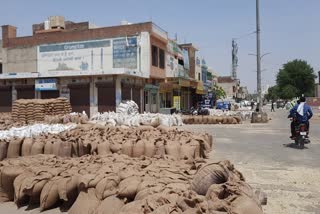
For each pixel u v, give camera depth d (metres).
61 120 19.69
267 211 5.93
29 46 37.38
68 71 30.78
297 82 90.81
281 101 90.69
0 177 7.06
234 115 29.81
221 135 18.44
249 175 8.61
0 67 40.88
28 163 7.41
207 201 4.30
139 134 10.41
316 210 5.99
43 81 32.00
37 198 6.62
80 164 7.20
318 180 8.06
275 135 18.36
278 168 9.48
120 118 20.41
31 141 9.66
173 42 42.69
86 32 35.38
